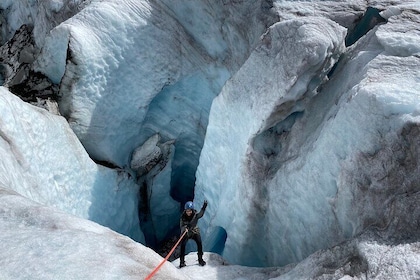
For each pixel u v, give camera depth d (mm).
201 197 12016
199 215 7859
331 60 9102
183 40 12727
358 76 7770
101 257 4836
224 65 12562
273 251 9258
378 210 6430
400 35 7746
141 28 12203
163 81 12719
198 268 7848
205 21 12383
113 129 12477
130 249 5262
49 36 11766
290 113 9242
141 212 13578
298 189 8258
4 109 8391
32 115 9359
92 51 11484
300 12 10781
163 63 12609
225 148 10859
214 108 11000
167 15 12562
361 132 6875
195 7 12266
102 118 12117
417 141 6090
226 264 8250
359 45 9117
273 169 9305
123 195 12336
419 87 6691
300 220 8297
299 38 8820
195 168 14633
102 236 5312
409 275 5074
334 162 7387
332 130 7414
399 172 6270
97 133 12133
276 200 8836
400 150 6328
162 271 4996
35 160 9078
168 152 13617
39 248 4859
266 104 9094
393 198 6133
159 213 13930
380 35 7922
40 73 12352
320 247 7848
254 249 9758
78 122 11742
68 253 4820
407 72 7125
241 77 10148
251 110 9570
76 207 10508
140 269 4789
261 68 9641
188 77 13000
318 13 10766
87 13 11891
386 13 9125
